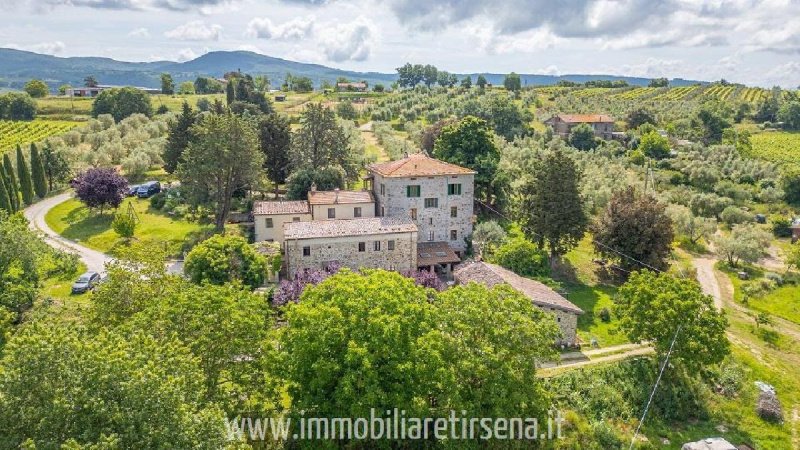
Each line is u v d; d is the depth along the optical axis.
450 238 69.81
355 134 126.75
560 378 42.91
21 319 48.28
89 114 163.88
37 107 163.00
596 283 65.50
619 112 183.62
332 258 59.38
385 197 67.12
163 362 25.27
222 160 73.50
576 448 37.38
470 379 33.84
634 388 43.03
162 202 87.25
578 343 49.62
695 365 42.69
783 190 106.75
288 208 69.19
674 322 42.53
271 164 91.44
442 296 37.12
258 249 62.34
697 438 39.72
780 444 39.44
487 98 182.00
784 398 44.72
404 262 61.62
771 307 63.25
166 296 35.50
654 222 65.06
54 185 102.44
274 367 32.28
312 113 88.62
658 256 65.06
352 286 34.56
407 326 32.59
